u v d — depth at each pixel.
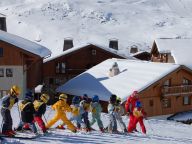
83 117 36.44
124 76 90.56
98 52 125.50
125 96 77.88
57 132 34.00
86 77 96.12
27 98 31.22
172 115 88.38
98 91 85.75
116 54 126.31
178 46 121.75
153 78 84.12
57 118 34.84
